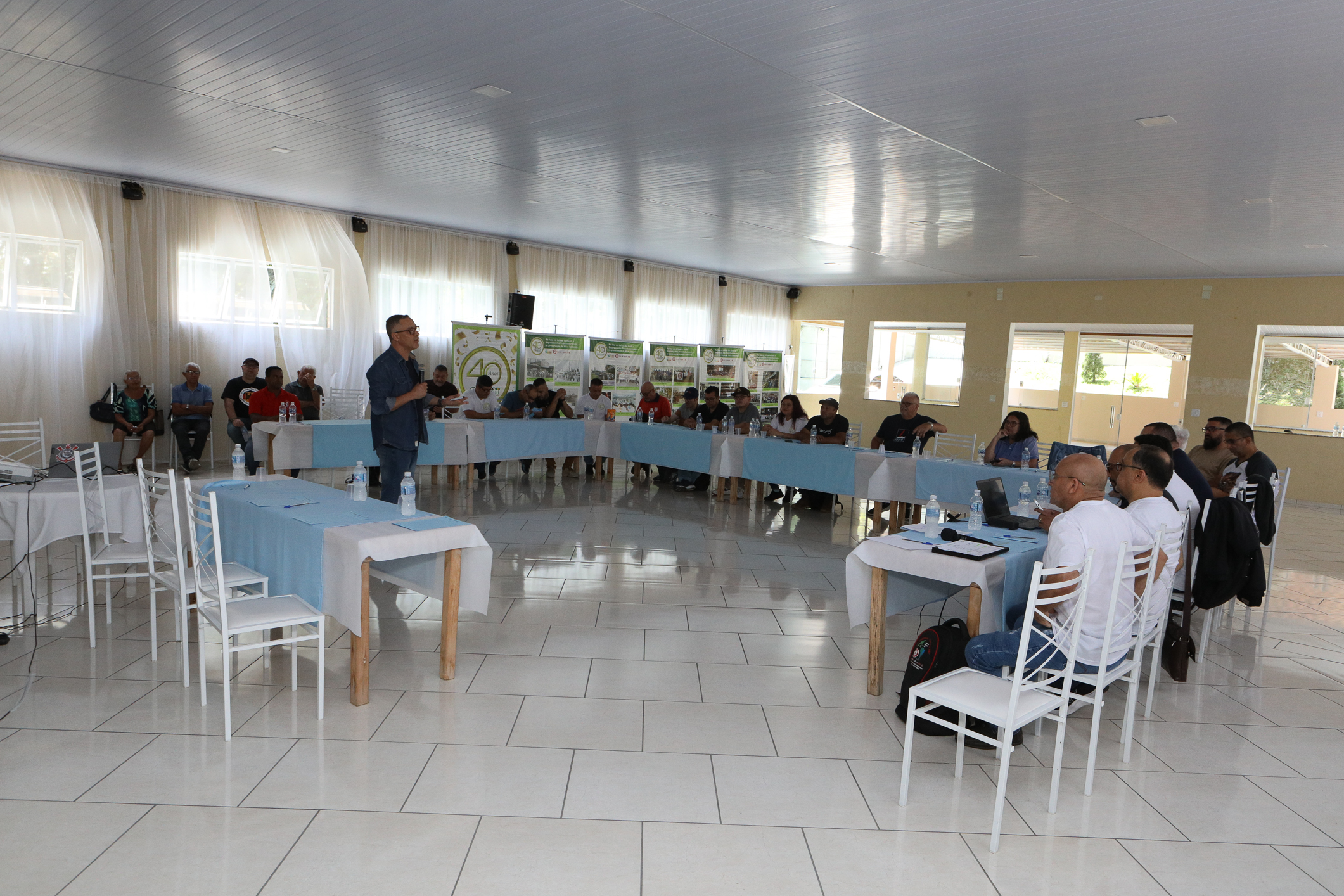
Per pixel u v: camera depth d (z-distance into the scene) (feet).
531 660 12.89
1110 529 9.63
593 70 15.21
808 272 44.91
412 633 13.93
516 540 20.85
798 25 12.55
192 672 11.91
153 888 7.13
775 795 9.18
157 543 13.30
